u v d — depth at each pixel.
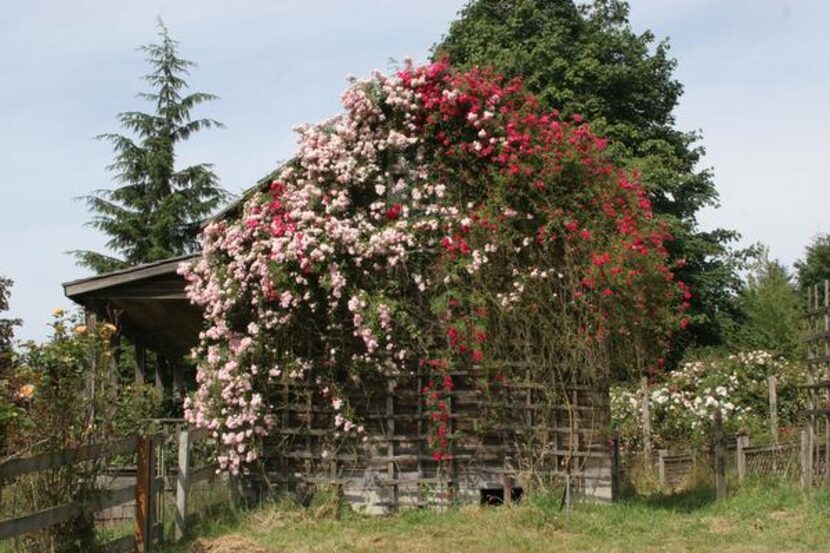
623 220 11.24
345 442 11.44
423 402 11.44
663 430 17.91
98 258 32.19
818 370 11.84
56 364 8.35
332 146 11.64
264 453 11.47
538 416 11.45
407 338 11.30
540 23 27.06
